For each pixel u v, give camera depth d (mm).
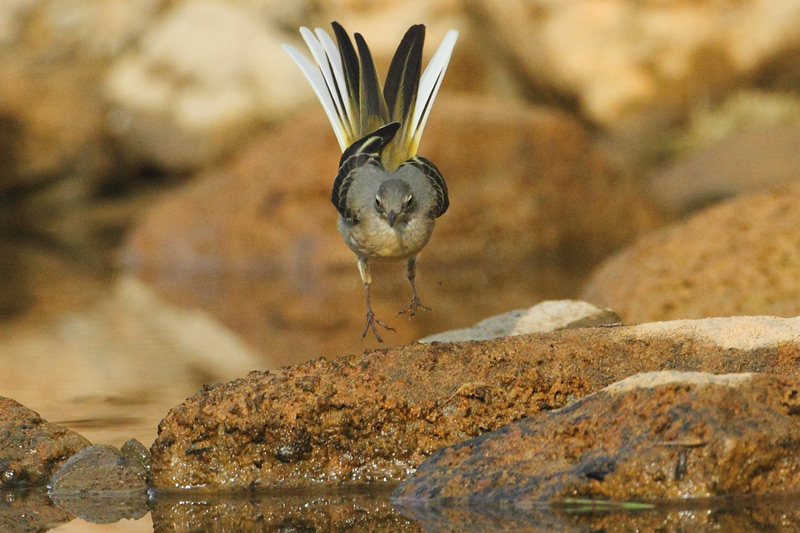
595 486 6512
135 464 7828
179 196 24406
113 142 30000
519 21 28203
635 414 6754
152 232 23688
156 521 6910
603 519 6270
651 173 26344
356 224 9047
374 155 9211
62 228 28484
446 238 22016
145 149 29812
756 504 6340
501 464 6945
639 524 6137
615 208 23562
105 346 14320
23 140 29469
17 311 17875
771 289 11961
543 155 23078
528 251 22594
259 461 7664
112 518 7000
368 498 7176
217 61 29500
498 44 28828
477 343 8016
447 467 7121
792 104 27000
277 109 29094
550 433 6965
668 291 12391
